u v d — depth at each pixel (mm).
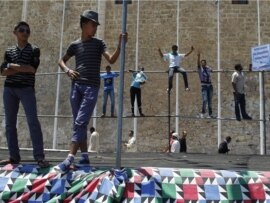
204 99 13922
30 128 6012
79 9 23062
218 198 5242
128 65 21859
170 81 13891
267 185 5336
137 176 5352
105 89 14617
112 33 22453
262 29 21578
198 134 20453
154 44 21938
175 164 7797
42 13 23344
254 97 20438
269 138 19766
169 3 22328
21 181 5527
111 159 9234
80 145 6090
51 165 6035
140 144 20672
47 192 5398
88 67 6086
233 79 13531
